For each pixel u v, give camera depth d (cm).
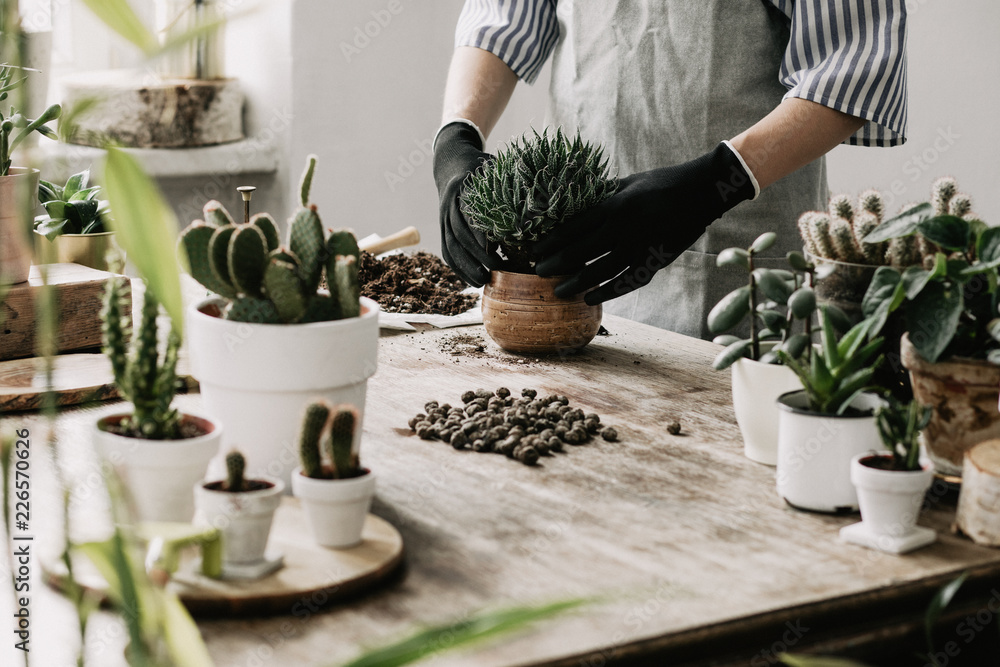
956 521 81
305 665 60
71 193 148
